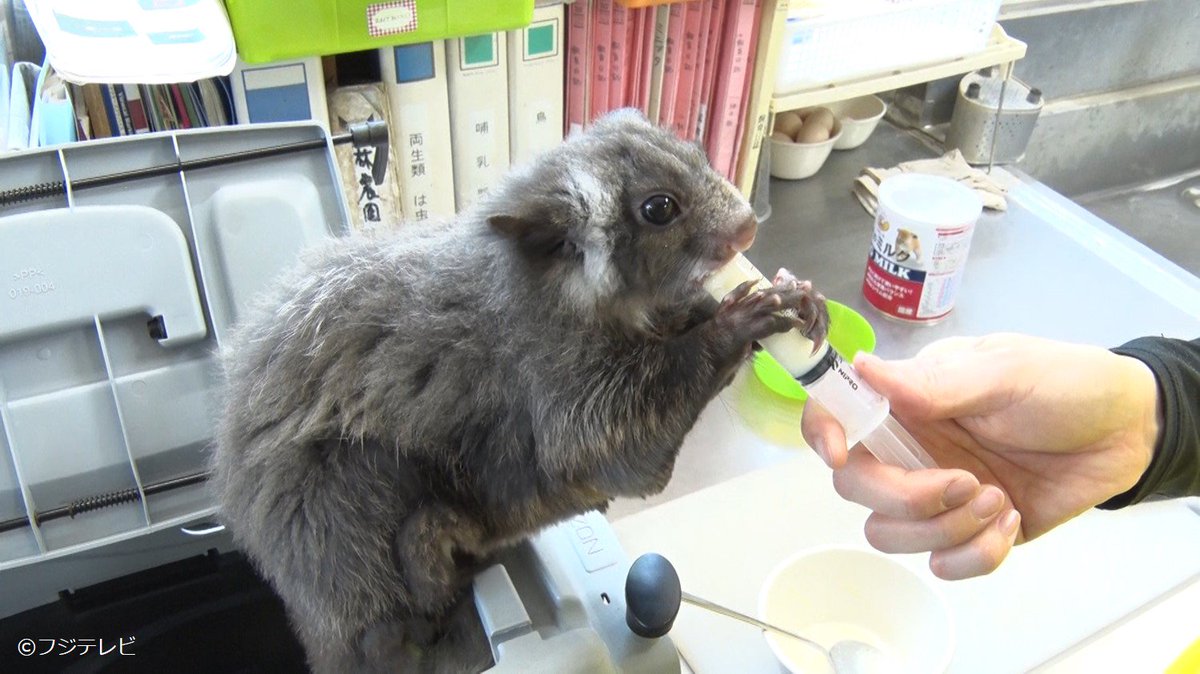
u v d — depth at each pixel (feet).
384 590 2.76
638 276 2.78
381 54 4.17
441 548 2.72
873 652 2.98
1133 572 3.42
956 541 2.50
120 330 3.09
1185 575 3.42
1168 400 2.83
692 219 2.77
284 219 3.17
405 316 2.73
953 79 6.32
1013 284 5.18
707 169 2.92
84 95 3.84
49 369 3.03
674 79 4.77
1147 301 5.08
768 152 5.40
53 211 2.90
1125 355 2.96
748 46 4.77
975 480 2.45
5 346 2.95
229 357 2.99
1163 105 6.68
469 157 4.64
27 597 3.35
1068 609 3.28
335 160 3.24
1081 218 5.67
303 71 3.91
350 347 2.74
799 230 5.58
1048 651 3.15
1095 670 3.10
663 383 2.70
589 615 2.74
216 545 3.55
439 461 2.75
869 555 3.10
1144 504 3.68
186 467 3.27
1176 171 6.91
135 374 3.13
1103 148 6.64
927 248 4.62
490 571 2.75
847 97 5.23
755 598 3.33
